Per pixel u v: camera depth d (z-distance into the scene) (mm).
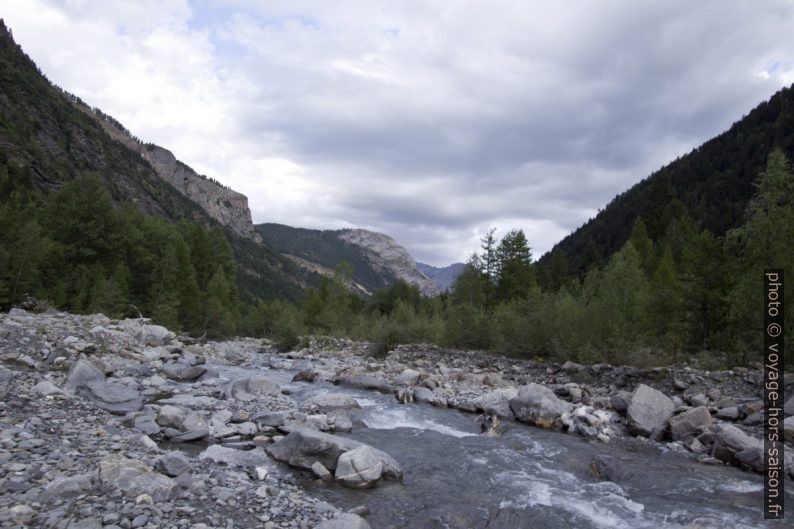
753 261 21406
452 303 47062
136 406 11250
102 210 44688
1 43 158625
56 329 16312
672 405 13523
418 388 17047
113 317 35562
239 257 180500
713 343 23469
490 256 50562
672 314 25172
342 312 54219
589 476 9602
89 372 12258
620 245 91000
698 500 8328
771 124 97875
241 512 6336
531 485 8922
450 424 13375
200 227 76375
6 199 65188
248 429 10688
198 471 7676
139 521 5418
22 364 12391
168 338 20625
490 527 7262
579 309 22953
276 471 8422
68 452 7473
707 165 102562
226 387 15047
